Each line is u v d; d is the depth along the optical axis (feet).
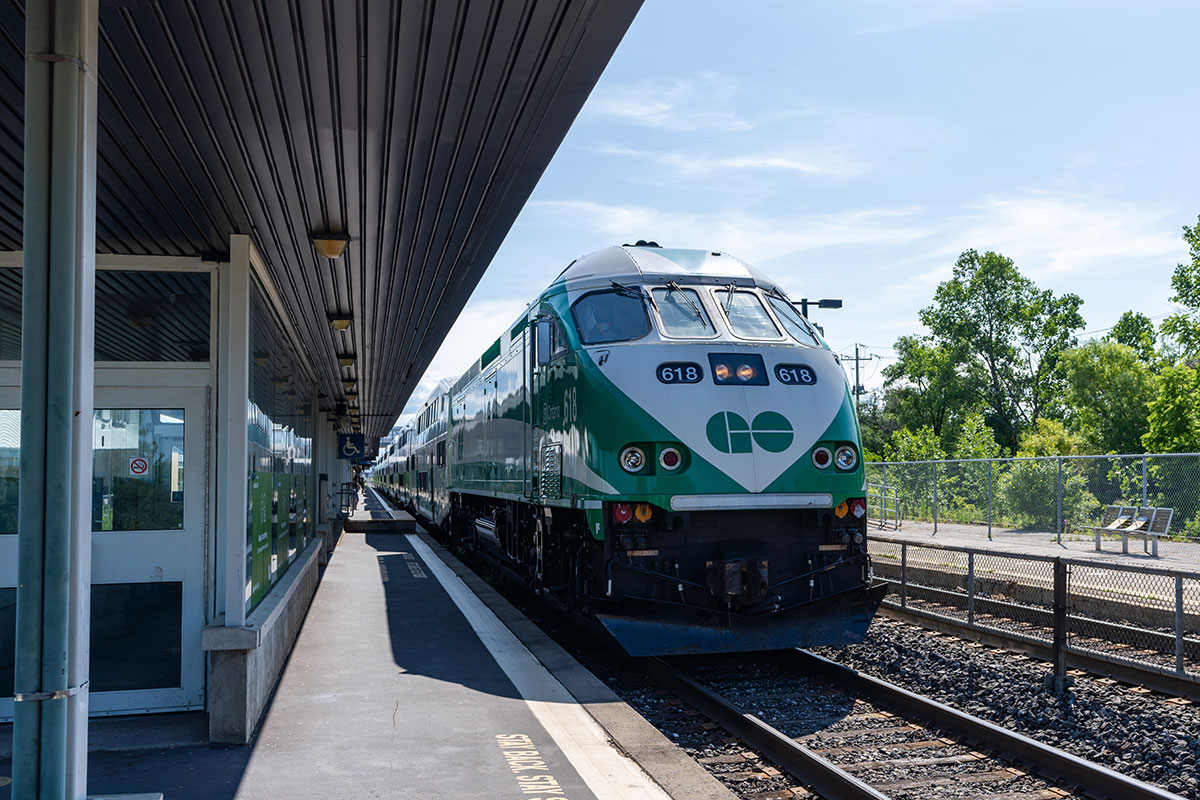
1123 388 137.59
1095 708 25.17
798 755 20.53
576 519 31.73
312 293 32.68
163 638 22.06
